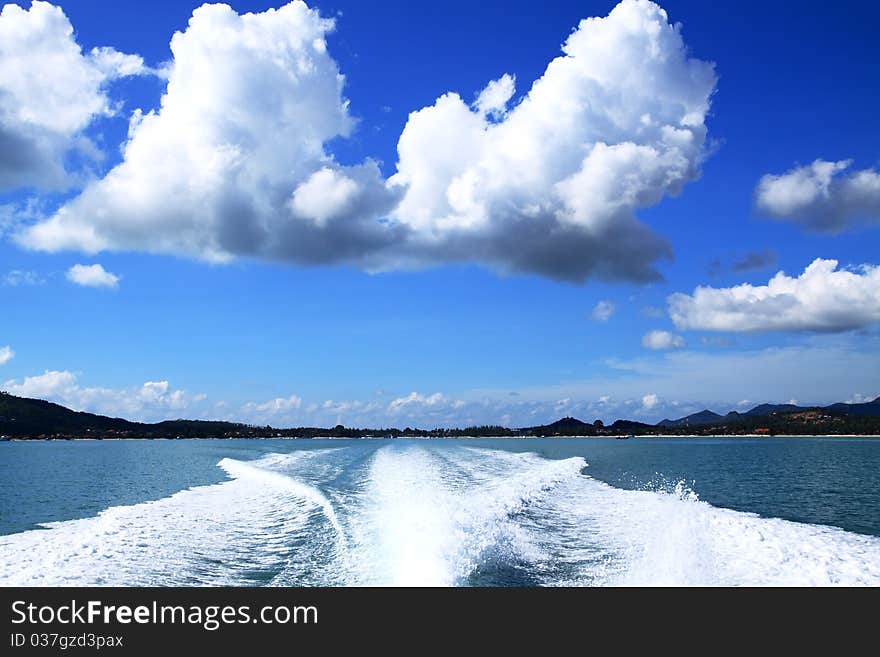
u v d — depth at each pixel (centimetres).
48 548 1700
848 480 4034
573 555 1661
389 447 9019
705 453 8344
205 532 1973
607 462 5997
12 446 13775
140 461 6450
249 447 10100
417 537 1764
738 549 1720
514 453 7362
